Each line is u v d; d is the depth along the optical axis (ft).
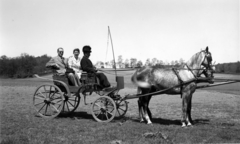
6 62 246.06
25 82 141.08
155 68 31.55
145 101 31.68
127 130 26.73
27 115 35.55
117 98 32.91
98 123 30.42
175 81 30.22
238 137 24.29
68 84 34.24
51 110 40.73
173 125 30.01
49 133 25.21
